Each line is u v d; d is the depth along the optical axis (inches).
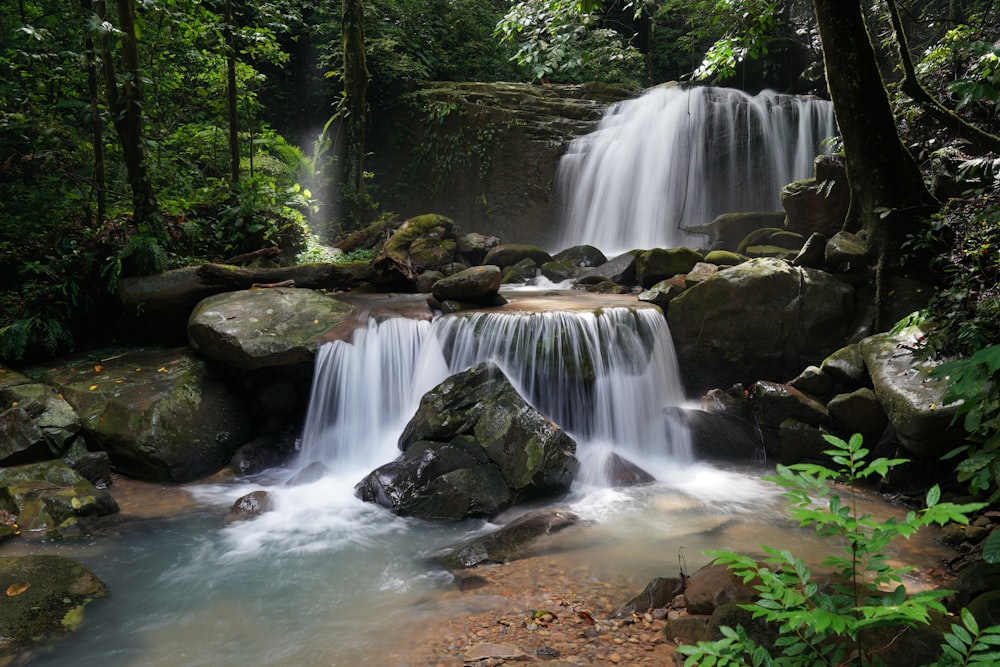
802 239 399.9
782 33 711.7
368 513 244.1
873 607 78.0
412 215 644.1
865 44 312.2
